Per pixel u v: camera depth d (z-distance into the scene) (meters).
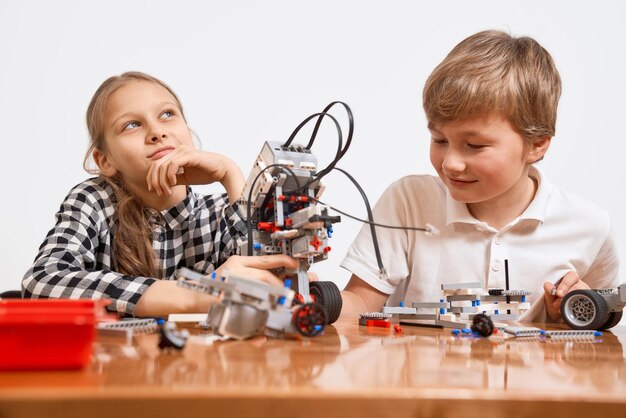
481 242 1.64
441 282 1.66
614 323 1.24
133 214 1.66
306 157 1.06
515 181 1.45
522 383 0.48
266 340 0.79
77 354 0.50
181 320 1.06
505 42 1.47
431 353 0.69
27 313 0.49
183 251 1.77
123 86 1.70
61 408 0.39
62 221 1.55
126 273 1.64
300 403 0.41
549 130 1.47
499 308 1.21
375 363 0.58
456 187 1.45
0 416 0.38
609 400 0.43
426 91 1.47
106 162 1.74
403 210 1.75
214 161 1.57
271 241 1.10
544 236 1.62
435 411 0.42
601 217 1.68
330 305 1.05
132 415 0.39
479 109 1.34
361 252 1.71
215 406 0.40
